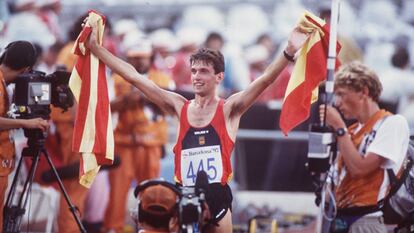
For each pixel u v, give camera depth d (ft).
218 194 53.06
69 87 57.77
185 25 118.32
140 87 55.52
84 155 56.24
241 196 88.89
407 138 58.18
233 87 103.24
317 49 55.88
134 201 88.02
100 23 56.29
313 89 56.13
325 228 58.49
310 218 81.61
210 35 103.86
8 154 58.39
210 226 53.36
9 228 56.70
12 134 59.16
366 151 58.29
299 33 54.39
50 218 77.97
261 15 118.01
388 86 99.14
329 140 57.62
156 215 47.85
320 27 55.62
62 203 72.95
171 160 88.53
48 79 58.49
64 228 72.90
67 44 82.89
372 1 119.65
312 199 89.04
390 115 58.59
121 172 80.74
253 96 54.13
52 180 72.84
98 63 56.54
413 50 117.19
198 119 54.08
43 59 93.97
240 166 89.10
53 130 74.28
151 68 81.20
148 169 81.56
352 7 119.24
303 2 116.98
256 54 108.06
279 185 89.45
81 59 56.65
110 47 88.48
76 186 73.51
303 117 55.72
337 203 58.95
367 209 57.98
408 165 58.49
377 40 117.50
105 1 119.14
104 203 82.99
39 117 58.08
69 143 74.33
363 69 59.06
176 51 105.70
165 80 81.35
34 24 107.45
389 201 58.03
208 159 53.47
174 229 48.16
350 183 58.70
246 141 89.20
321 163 57.88
